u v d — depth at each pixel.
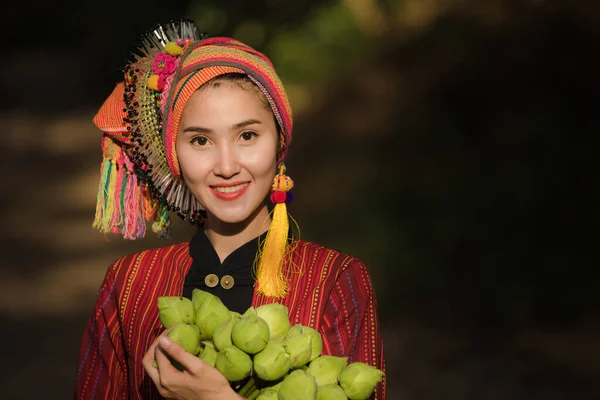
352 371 2.09
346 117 12.18
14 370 6.88
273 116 2.41
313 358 2.13
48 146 16.30
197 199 2.45
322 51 13.82
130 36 22.30
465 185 7.97
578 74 7.86
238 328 2.03
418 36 11.04
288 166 11.20
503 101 8.53
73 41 25.77
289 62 14.05
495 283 7.01
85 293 8.66
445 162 8.73
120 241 10.30
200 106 2.34
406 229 7.88
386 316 7.02
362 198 9.15
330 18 14.08
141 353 2.47
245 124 2.35
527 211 7.24
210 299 2.14
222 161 2.34
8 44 26.73
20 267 9.54
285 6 14.74
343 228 8.72
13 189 13.23
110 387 2.57
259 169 2.37
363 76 12.56
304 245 2.53
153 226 2.70
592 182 7.17
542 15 8.37
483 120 8.70
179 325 2.07
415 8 11.86
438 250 7.49
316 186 10.20
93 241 10.40
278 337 2.11
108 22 23.09
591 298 6.74
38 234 10.83
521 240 7.13
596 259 6.88
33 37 27.27
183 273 2.53
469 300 7.01
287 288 2.43
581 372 5.93
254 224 2.52
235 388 2.15
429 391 5.88
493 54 8.73
